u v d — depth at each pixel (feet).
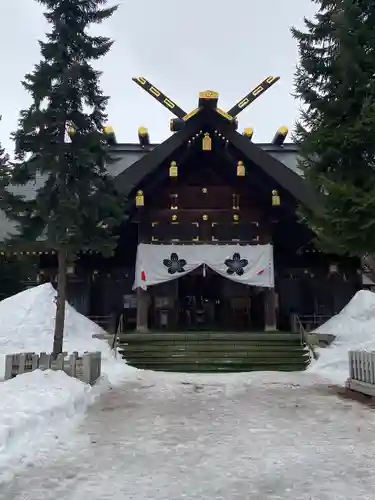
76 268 74.38
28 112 45.19
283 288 76.28
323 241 42.29
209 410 31.17
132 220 69.46
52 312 61.72
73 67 45.09
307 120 42.73
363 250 38.17
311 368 52.65
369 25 40.14
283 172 65.82
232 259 68.18
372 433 24.84
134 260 75.66
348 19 39.50
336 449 21.81
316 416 29.17
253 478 17.92
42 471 18.58
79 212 44.11
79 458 20.35
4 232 71.87
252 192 72.02
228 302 79.46
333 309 75.36
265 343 59.31
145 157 65.26
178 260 68.03
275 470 18.84
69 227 43.60
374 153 38.17
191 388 40.81
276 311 73.05
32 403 26.12
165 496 16.08
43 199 44.50
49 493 16.26
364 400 34.68
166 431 25.34
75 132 46.34
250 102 66.54
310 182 41.39
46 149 45.03
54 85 46.39
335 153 38.42
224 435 24.48
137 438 23.81
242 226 71.56
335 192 35.96
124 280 75.66
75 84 46.47
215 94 64.95
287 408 31.83
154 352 57.16
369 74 39.29
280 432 25.13
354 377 38.70
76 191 45.70
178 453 21.21
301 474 18.37
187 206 71.77
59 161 44.75
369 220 35.04
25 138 45.03
